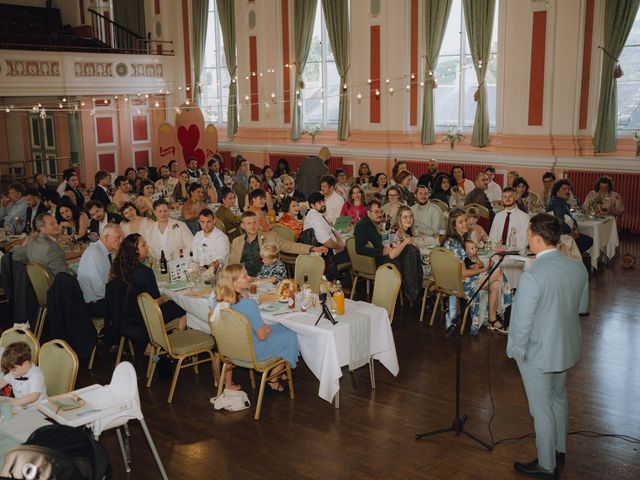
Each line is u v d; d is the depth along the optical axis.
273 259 6.59
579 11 11.66
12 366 4.35
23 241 8.49
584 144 12.27
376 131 14.64
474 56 13.09
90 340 6.29
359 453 4.88
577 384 5.93
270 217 9.70
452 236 7.24
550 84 12.16
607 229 9.77
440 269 7.12
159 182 12.94
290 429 5.28
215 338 5.55
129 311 6.09
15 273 7.20
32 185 16.52
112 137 17.20
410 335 7.27
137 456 4.93
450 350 6.82
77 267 7.57
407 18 13.78
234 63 17.08
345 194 11.19
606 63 11.73
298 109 16.05
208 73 18.06
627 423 5.22
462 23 13.60
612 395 5.70
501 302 7.30
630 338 7.01
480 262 7.14
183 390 6.06
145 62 17.19
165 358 6.30
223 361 5.66
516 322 4.19
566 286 4.14
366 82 14.55
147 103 17.77
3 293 8.53
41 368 4.77
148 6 18.30
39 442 2.95
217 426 5.36
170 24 18.08
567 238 7.14
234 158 17.30
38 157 17.25
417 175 14.13
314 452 4.91
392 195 9.33
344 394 5.88
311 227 8.30
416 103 14.29
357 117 14.95
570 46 11.87
